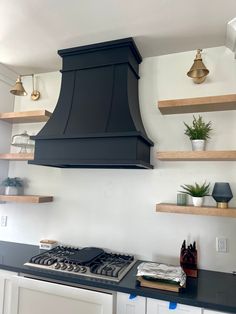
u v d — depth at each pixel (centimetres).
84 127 187
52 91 255
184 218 196
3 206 258
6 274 179
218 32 181
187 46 203
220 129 194
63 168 238
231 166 188
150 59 221
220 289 152
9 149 262
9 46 209
